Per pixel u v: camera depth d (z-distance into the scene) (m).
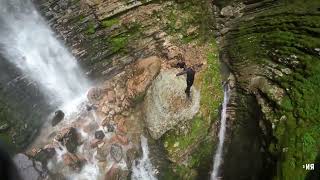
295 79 12.38
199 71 14.40
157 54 14.79
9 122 13.34
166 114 13.26
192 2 14.45
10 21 12.98
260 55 13.76
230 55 14.52
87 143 13.90
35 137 14.12
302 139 10.93
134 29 14.27
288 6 12.52
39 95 14.25
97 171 13.41
